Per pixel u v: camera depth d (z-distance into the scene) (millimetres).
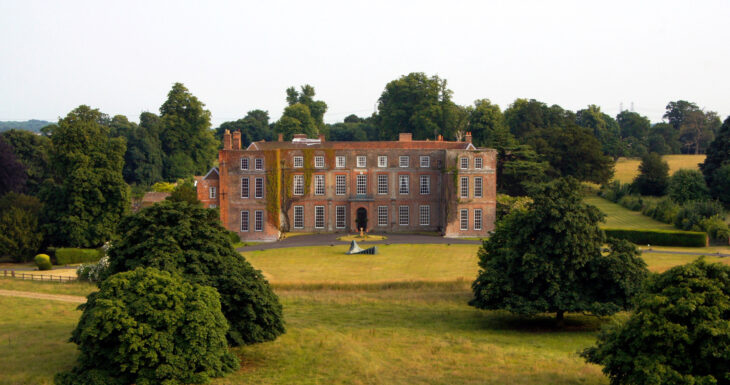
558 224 37875
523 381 27188
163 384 25719
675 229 82500
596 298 38469
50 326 37688
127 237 33094
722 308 22938
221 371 27969
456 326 40125
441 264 61844
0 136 91812
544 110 145500
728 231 73875
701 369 22797
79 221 71375
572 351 33688
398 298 48375
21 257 70812
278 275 56625
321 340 34469
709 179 97062
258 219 82375
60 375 26672
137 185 127125
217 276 32281
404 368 29734
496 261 41781
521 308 38062
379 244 74438
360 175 86938
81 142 73812
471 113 146500
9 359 30625
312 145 89625
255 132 190750
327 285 52125
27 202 75375
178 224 33062
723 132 100000
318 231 86875
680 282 24172
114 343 26469
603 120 175625
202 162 140125
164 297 27203
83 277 55656
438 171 87125
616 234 77375
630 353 24406
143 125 144750
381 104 148625
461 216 81000
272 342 34031
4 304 44031
